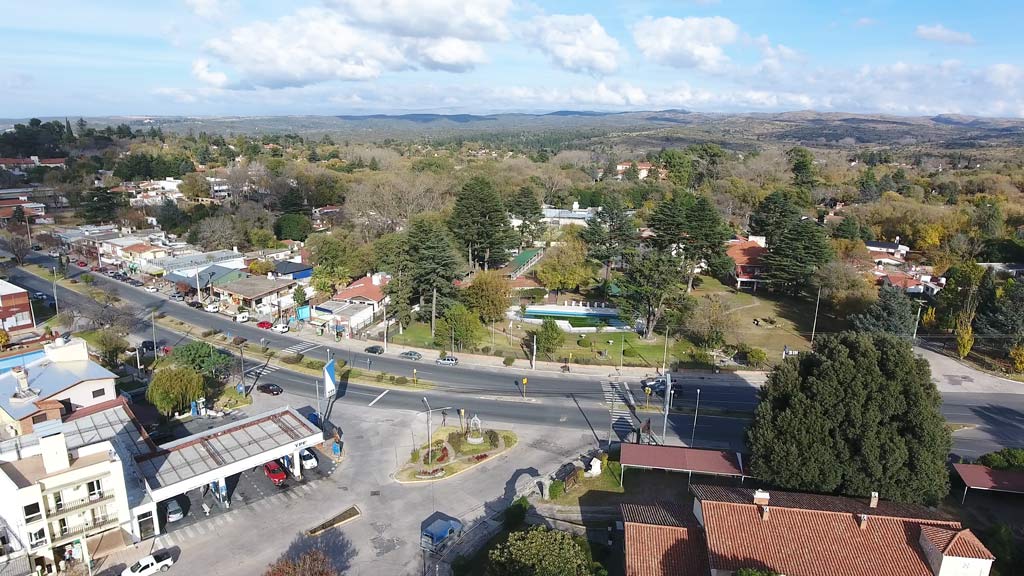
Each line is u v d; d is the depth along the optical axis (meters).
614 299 87.25
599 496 47.09
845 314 85.50
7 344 75.62
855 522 35.72
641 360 76.06
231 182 166.88
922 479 41.28
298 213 149.50
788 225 106.88
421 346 80.31
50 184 176.38
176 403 56.81
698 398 65.12
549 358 76.19
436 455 52.72
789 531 35.19
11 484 36.22
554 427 58.62
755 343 81.75
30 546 36.53
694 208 102.38
